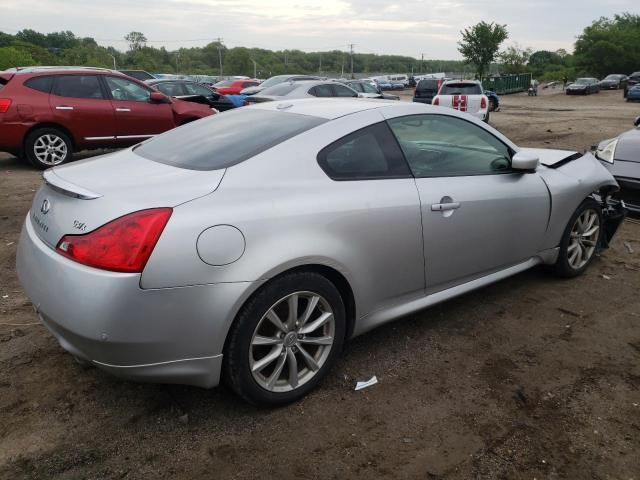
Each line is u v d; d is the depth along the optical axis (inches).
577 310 154.4
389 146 123.6
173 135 132.1
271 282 100.1
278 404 107.7
